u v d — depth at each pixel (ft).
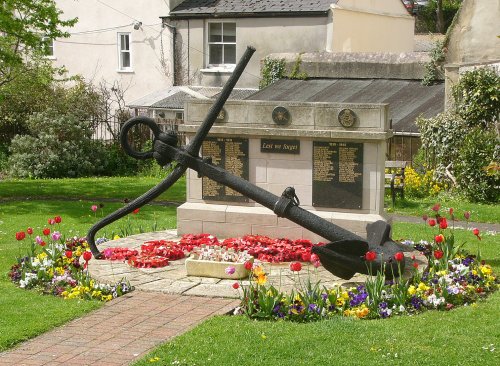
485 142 64.54
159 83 105.91
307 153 38.70
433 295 30.09
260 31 99.14
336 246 31.14
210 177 34.42
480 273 33.42
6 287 33.58
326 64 89.25
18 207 59.62
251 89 99.19
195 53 102.83
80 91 97.04
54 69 82.84
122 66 108.99
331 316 28.76
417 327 27.55
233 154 39.78
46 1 68.69
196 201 41.34
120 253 37.24
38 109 94.17
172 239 41.01
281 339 26.27
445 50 80.33
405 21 112.98
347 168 38.17
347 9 98.58
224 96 34.76
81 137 88.79
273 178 39.37
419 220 55.57
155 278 34.06
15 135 90.68
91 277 34.04
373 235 32.91
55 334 27.48
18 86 82.64
